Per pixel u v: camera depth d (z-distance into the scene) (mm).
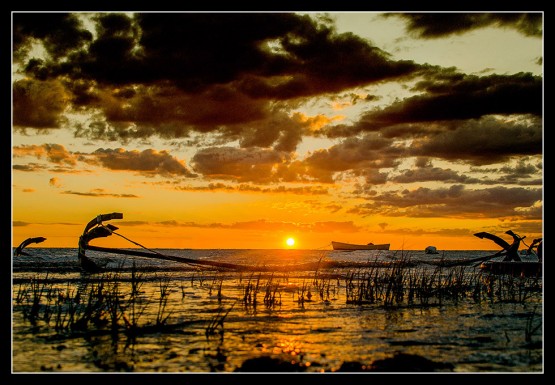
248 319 17812
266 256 67500
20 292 23500
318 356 12852
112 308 16984
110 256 42969
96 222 29844
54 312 18812
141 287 26578
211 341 14445
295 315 18766
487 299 23828
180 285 27828
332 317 18422
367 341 14516
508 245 34156
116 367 11930
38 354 12984
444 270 40344
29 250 44938
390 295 24781
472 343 14375
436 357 12805
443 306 21422
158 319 16578
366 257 63656
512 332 15898
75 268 34719
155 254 30000
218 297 23125
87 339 14633
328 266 43156
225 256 70875
